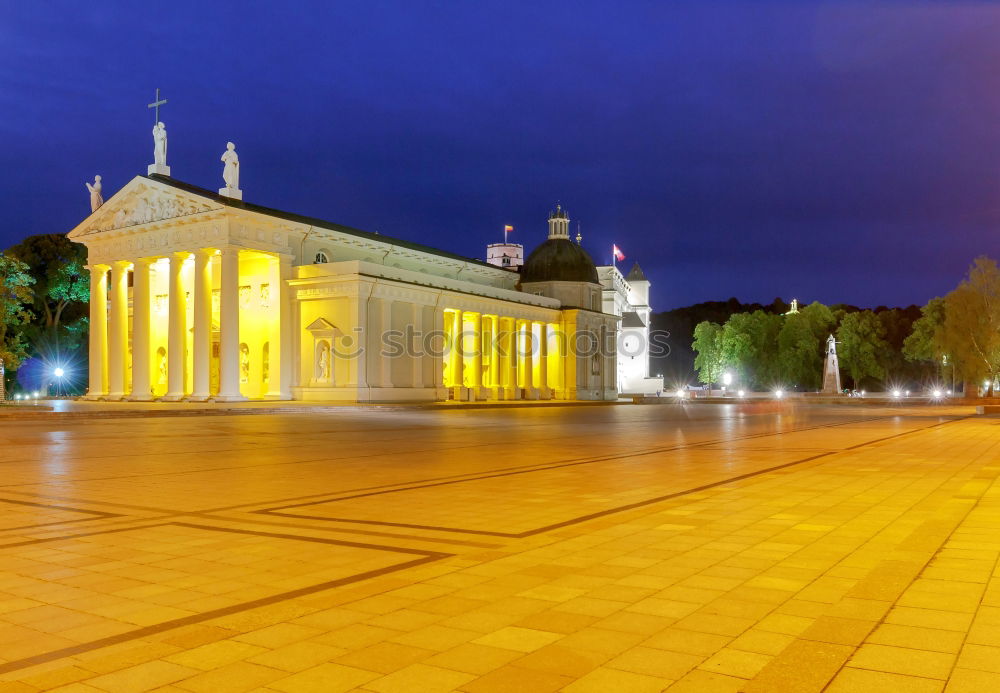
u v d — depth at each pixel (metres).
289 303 63.06
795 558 9.32
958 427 37.56
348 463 20.72
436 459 21.83
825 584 8.08
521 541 10.49
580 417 49.38
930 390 123.81
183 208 60.44
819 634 6.27
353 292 59.81
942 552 9.21
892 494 14.67
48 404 57.16
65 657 6.17
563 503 13.79
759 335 121.19
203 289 59.56
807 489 15.48
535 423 41.22
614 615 7.05
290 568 9.06
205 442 27.88
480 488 15.79
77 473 18.41
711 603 7.40
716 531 11.09
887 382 121.31
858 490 15.28
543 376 88.12
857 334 114.00
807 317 119.25
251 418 44.16
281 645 6.34
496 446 26.38
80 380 86.81
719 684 5.38
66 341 85.00
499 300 78.81
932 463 20.56
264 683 5.54
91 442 27.81
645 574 8.58
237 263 58.56
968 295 75.50
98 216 67.06
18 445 26.55
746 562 9.12
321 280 61.22
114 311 66.69
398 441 28.52
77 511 13.10
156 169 64.44
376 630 6.69
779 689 5.20
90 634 6.74
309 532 11.23
